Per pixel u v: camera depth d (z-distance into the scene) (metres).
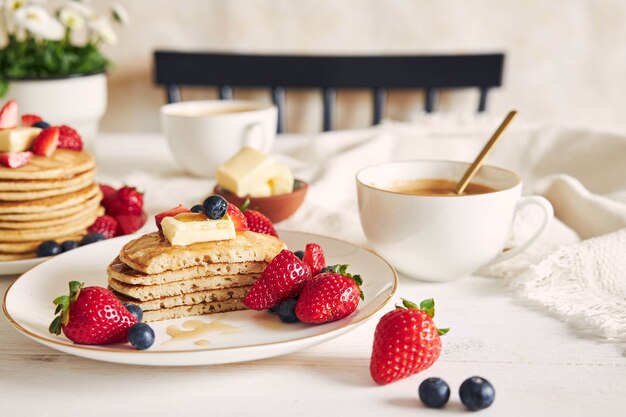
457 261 0.60
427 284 0.62
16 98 0.82
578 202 0.70
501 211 0.59
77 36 1.22
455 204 0.58
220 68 1.17
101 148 0.98
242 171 0.72
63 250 0.65
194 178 0.86
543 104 1.26
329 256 0.62
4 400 0.49
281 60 1.16
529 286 0.59
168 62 1.17
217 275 0.57
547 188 0.73
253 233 0.60
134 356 0.49
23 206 0.65
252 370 0.52
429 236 0.59
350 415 0.48
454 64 1.15
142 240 0.59
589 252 0.60
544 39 1.22
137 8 1.21
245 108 0.92
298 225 0.72
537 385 0.50
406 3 1.21
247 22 1.22
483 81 1.15
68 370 0.52
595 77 1.24
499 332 0.55
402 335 0.49
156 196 0.79
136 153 0.96
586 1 1.20
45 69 0.87
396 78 1.16
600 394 0.49
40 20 0.85
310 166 0.88
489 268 0.63
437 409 0.48
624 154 0.80
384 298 0.54
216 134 0.82
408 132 0.94
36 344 0.55
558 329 0.56
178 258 0.56
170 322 0.56
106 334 0.51
